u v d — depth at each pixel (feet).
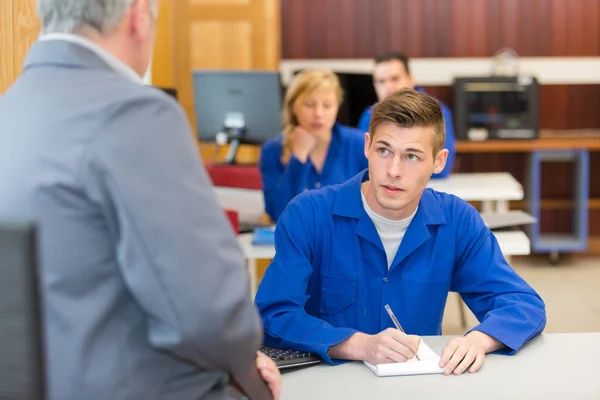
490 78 23.26
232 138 19.66
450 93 24.86
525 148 22.72
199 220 4.50
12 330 3.67
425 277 7.97
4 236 3.60
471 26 24.66
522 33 24.67
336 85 15.07
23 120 4.55
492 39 24.68
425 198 8.02
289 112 15.07
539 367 7.00
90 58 4.74
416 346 6.93
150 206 4.38
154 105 4.56
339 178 15.06
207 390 4.84
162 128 4.54
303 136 15.02
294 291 7.73
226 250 4.59
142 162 4.42
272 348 7.45
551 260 23.77
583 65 24.70
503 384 6.63
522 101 23.31
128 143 4.42
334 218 7.96
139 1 4.91
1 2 9.21
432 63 24.72
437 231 8.01
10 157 4.50
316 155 15.16
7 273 3.63
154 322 4.43
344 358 7.20
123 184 4.36
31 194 4.40
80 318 4.41
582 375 6.81
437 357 7.10
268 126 19.27
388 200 7.31
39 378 3.70
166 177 4.46
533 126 23.32
